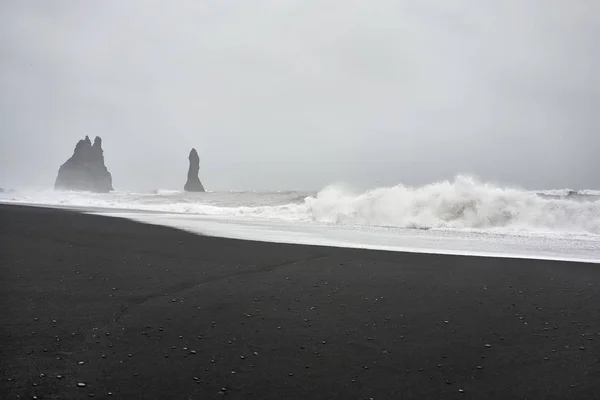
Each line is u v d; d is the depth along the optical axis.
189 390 2.22
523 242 8.46
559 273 5.04
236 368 2.49
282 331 3.10
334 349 2.78
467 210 12.40
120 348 2.75
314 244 7.50
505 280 4.68
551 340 2.94
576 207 11.48
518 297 4.00
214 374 2.41
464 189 12.74
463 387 2.29
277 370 2.47
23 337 2.89
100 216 13.38
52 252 6.14
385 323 3.28
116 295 3.96
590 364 2.56
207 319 3.34
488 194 12.48
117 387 2.24
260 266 5.40
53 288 4.14
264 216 15.67
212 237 8.33
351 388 2.27
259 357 2.65
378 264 5.57
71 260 5.56
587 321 3.32
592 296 4.03
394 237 9.16
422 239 8.82
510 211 11.98
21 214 13.43
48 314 3.37
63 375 2.36
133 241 7.46
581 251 7.21
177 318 3.35
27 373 2.37
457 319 3.38
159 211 18.80
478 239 8.95
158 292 4.11
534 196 12.10
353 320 3.35
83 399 2.11
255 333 3.05
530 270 5.21
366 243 7.96
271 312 3.53
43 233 8.32
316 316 3.44
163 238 7.96
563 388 2.27
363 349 2.79
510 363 2.58
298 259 5.89
